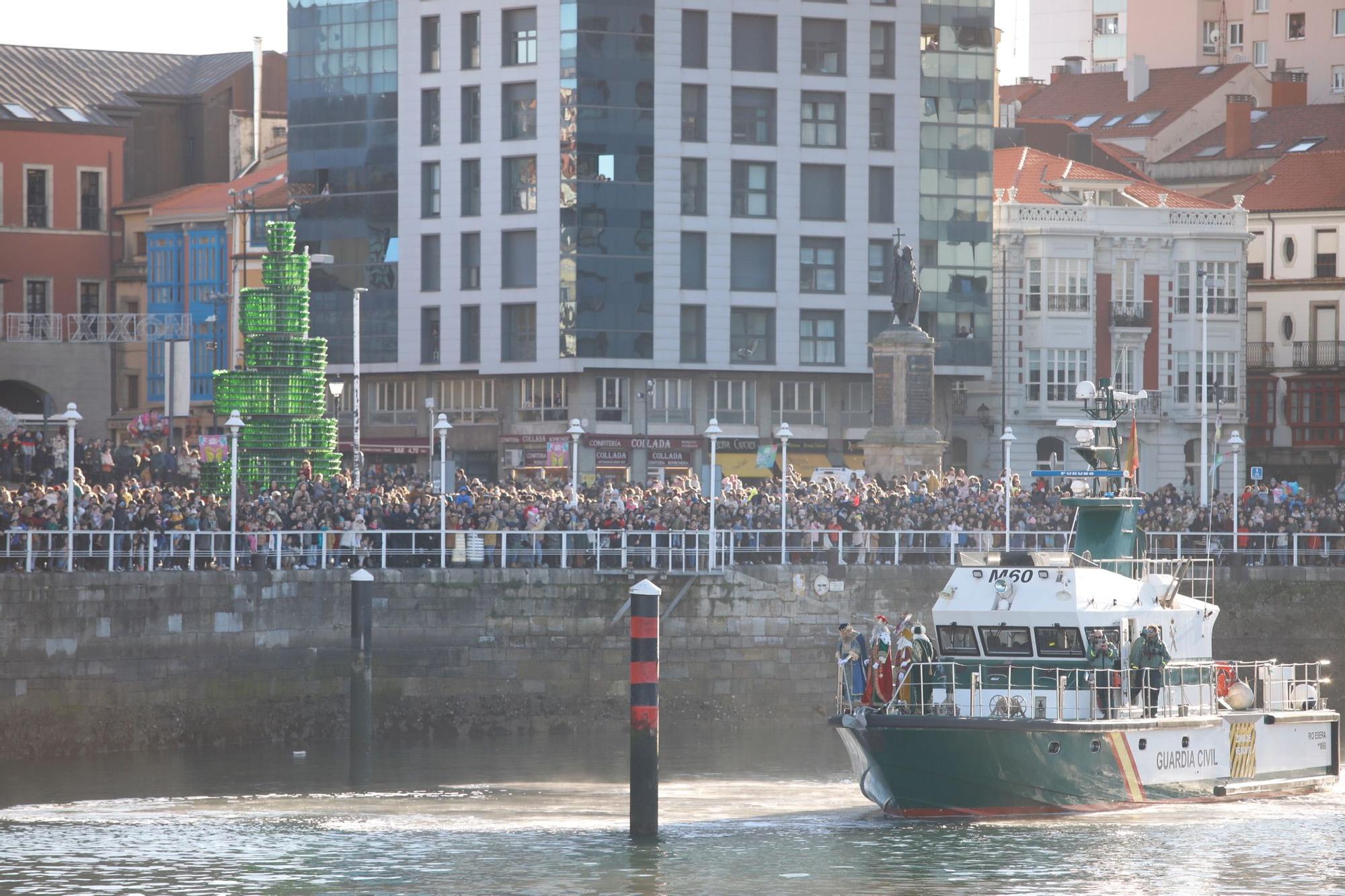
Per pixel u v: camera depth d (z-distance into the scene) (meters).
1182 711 166.62
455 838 154.00
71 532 194.12
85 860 145.00
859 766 167.25
